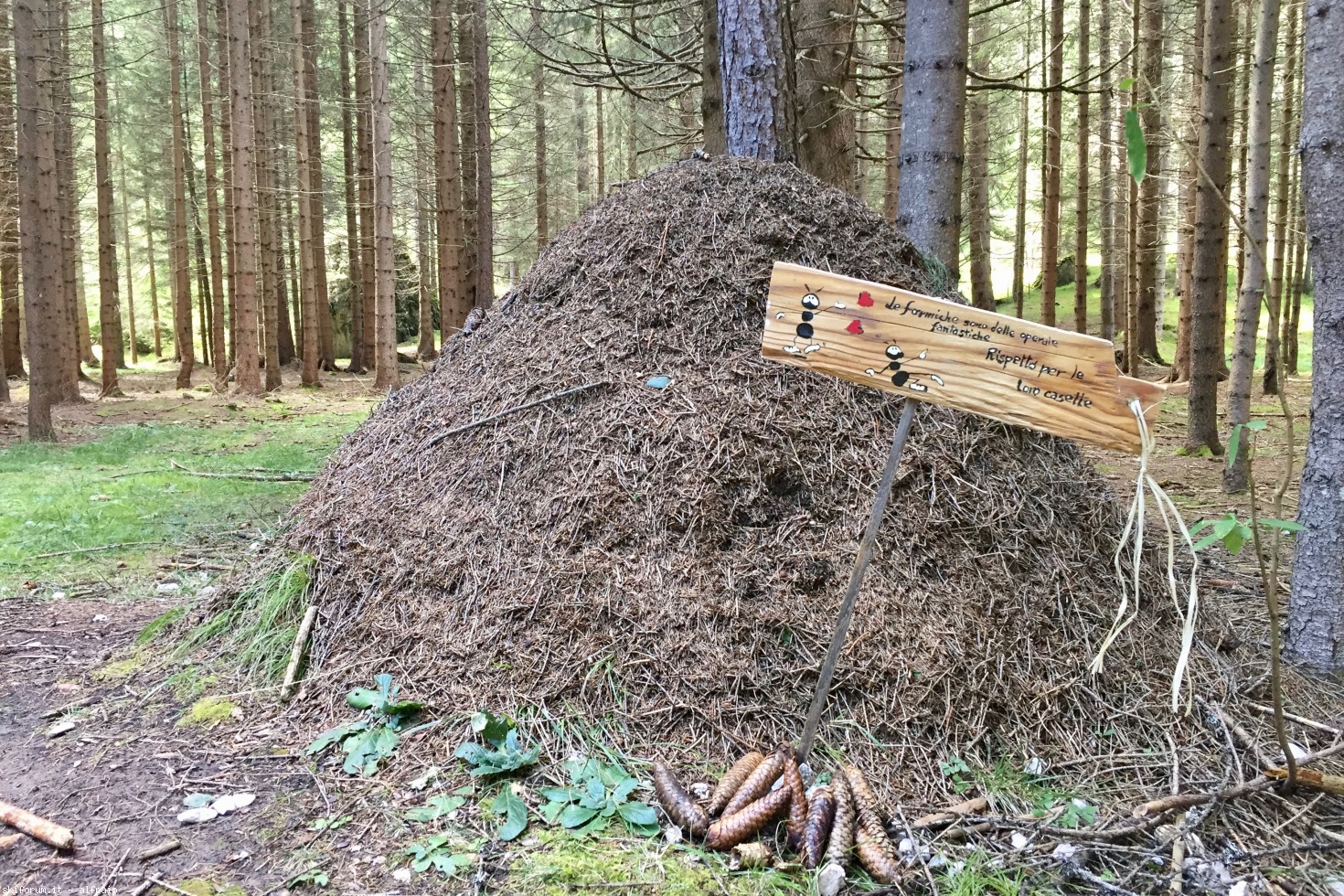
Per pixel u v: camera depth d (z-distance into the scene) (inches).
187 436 384.8
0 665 130.4
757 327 127.8
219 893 76.8
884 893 75.6
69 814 89.9
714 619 103.2
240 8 526.9
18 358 681.0
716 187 143.4
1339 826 86.4
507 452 125.7
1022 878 77.3
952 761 92.5
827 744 93.3
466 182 653.3
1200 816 84.4
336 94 719.1
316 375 630.5
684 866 79.6
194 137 876.6
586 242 147.3
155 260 1044.5
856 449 116.2
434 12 553.6
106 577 177.5
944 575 108.1
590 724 98.3
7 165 552.4
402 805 90.1
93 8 557.0
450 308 580.1
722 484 112.3
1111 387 76.3
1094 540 120.4
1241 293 242.8
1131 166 62.3
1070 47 584.4
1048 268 486.0
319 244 764.0
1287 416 74.4
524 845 82.8
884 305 79.8
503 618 109.1
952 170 175.6
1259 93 241.3
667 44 405.1
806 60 281.1
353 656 115.9
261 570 138.5
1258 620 137.6
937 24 172.1
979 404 79.0
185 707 114.5
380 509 131.7
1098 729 100.3
